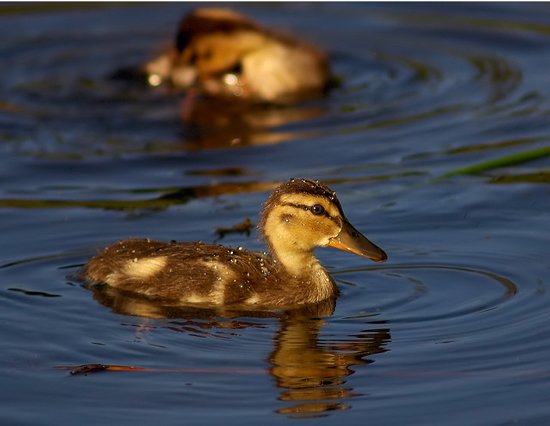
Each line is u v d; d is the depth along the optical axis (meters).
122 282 13.39
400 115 20.53
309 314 12.73
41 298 13.05
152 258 13.51
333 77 23.12
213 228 15.30
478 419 10.08
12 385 10.87
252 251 14.09
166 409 10.36
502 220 15.32
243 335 12.08
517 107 20.55
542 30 24.80
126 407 10.41
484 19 25.69
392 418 10.12
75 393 10.69
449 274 13.69
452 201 16.06
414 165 17.84
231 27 22.38
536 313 12.44
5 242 14.87
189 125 20.30
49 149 19.08
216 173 17.83
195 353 11.55
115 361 11.37
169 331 12.17
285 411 10.27
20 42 25.27
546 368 11.04
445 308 12.71
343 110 20.98
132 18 26.73
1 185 17.33
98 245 14.80
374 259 13.38
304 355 11.48
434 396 10.51
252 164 18.23
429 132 19.52
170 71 22.81
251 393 10.63
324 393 10.61
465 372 10.99
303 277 13.34
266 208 13.80
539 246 14.38
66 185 17.33
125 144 19.33
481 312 12.53
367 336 12.01
